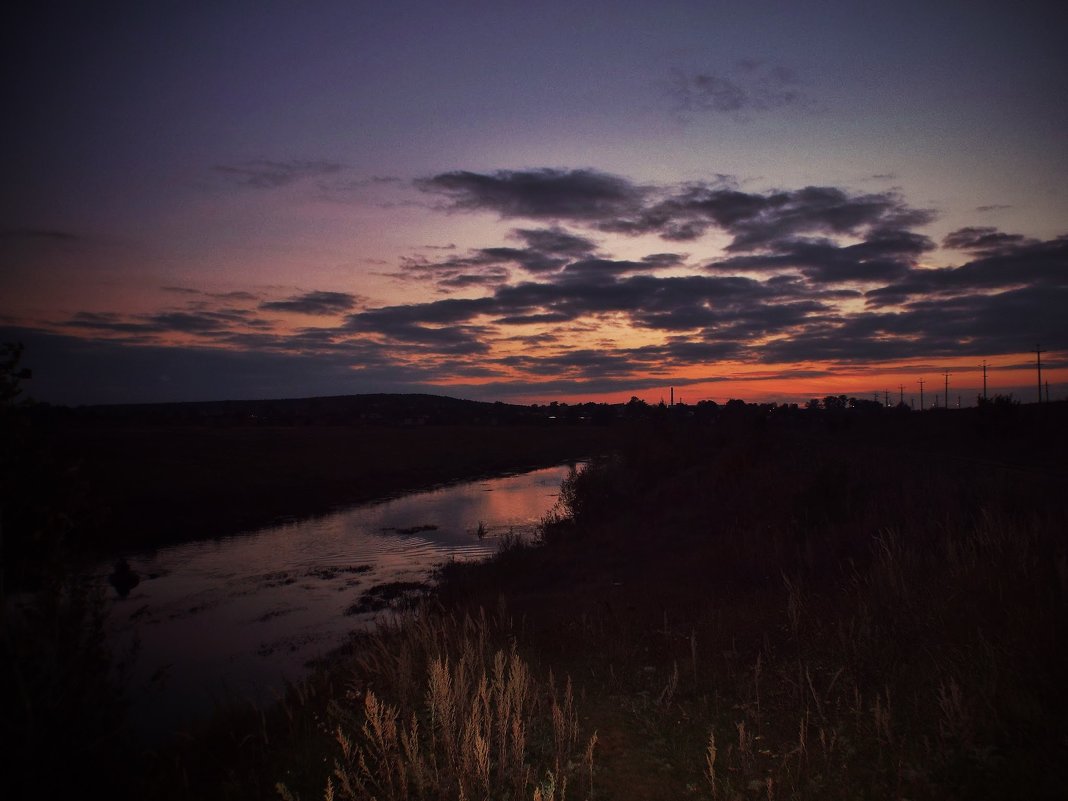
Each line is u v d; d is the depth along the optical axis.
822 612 8.22
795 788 4.53
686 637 8.34
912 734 5.09
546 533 24.22
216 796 5.24
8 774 4.18
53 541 4.60
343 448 65.25
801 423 104.19
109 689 5.06
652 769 5.09
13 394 4.68
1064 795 3.96
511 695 5.81
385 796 4.77
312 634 15.13
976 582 7.66
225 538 29.78
